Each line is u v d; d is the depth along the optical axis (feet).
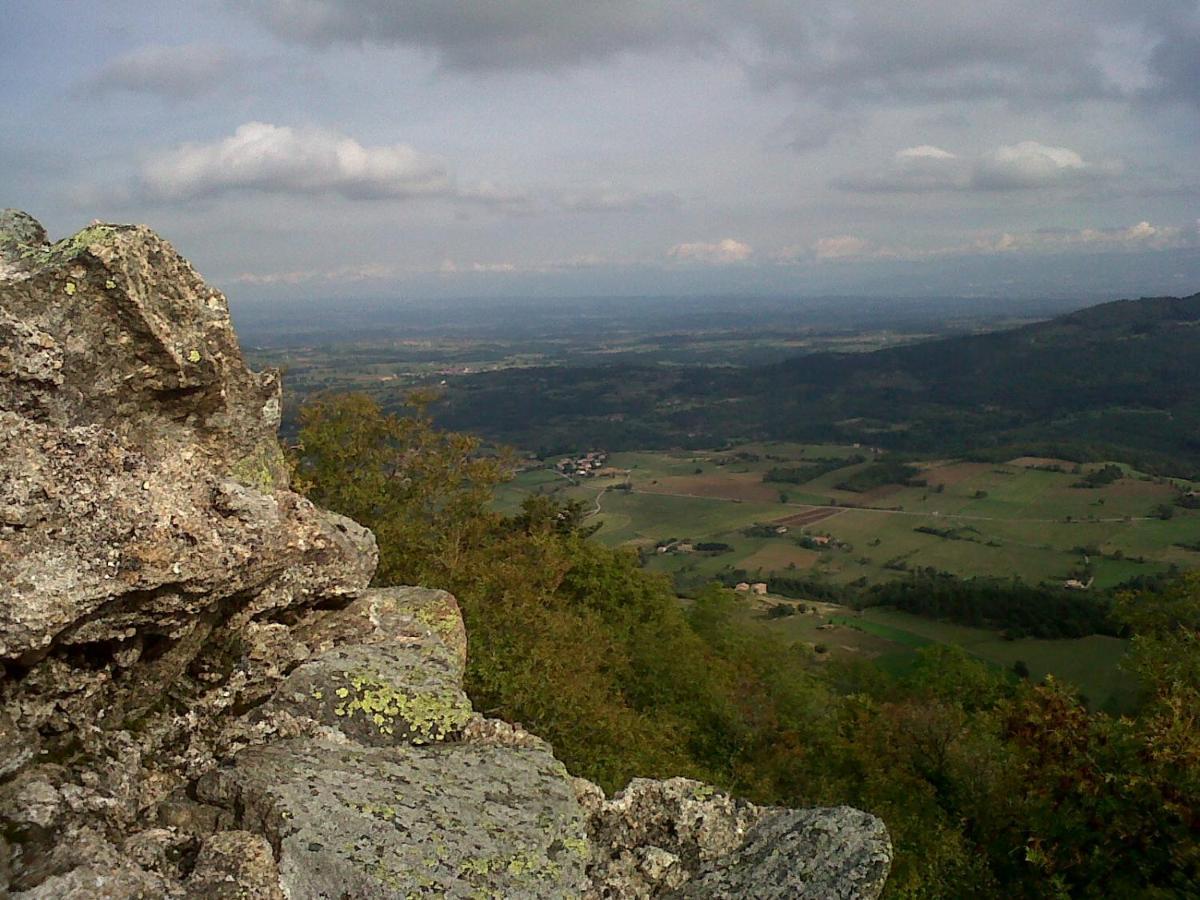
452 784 20.59
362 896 16.51
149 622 19.39
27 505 17.58
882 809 69.92
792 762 86.79
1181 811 36.50
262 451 27.96
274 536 22.21
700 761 91.86
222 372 25.07
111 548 18.20
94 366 21.65
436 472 101.45
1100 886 40.19
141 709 20.88
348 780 19.48
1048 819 43.98
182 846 17.34
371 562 28.45
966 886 51.98
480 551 100.89
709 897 21.84
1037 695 45.32
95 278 21.25
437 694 24.12
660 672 104.01
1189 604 79.56
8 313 20.20
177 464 21.76
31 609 16.57
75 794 17.13
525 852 18.72
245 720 21.68
